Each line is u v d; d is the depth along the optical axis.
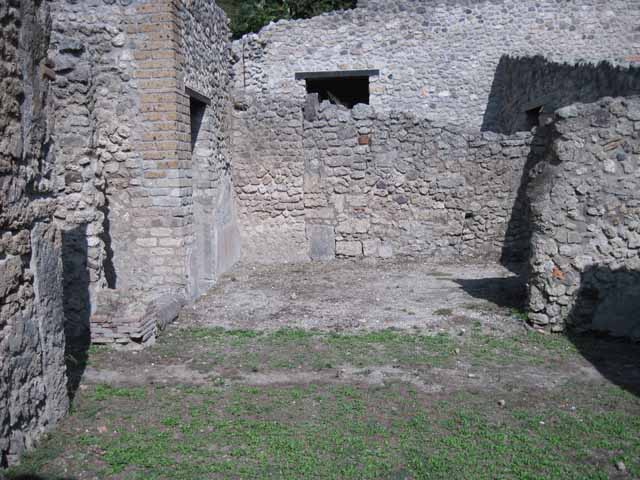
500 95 12.98
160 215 6.68
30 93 3.34
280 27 12.95
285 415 3.89
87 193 5.55
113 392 4.27
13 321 3.15
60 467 3.19
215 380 4.55
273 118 9.82
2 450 3.04
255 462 3.27
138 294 5.61
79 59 5.46
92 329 5.29
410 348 5.30
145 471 3.17
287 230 10.05
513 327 5.92
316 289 7.89
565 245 5.64
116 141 6.55
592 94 8.69
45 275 3.52
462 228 10.03
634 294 5.44
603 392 4.29
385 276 8.72
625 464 3.26
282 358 5.06
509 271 8.93
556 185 5.62
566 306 5.67
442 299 7.16
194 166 8.15
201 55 7.70
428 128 9.82
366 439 3.54
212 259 8.23
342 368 4.80
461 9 12.86
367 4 13.05
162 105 6.49
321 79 15.15
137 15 6.37
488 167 9.86
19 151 3.21
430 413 3.93
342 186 9.92
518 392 4.30
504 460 3.29
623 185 5.44
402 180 9.91
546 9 12.80
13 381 3.15
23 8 3.23
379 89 13.09
